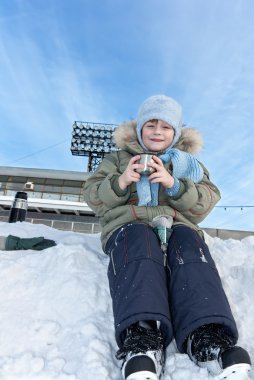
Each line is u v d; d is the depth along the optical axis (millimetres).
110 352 1461
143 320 1322
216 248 2635
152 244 1578
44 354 1486
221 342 1274
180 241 1638
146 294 1354
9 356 1479
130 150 2338
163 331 1368
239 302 1920
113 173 2053
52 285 1904
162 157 2170
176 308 1409
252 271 2191
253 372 1357
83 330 1564
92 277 1940
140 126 2320
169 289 1516
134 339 1259
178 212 2016
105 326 1630
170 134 2307
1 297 1841
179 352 1456
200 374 1285
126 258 1524
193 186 1956
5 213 17125
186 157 2141
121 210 1985
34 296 1851
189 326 1315
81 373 1341
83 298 1787
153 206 2010
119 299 1408
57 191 20266
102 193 1999
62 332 1609
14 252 2334
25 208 5953
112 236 1843
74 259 2047
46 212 17672
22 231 3277
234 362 1168
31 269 2062
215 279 1458
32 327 1635
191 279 1441
